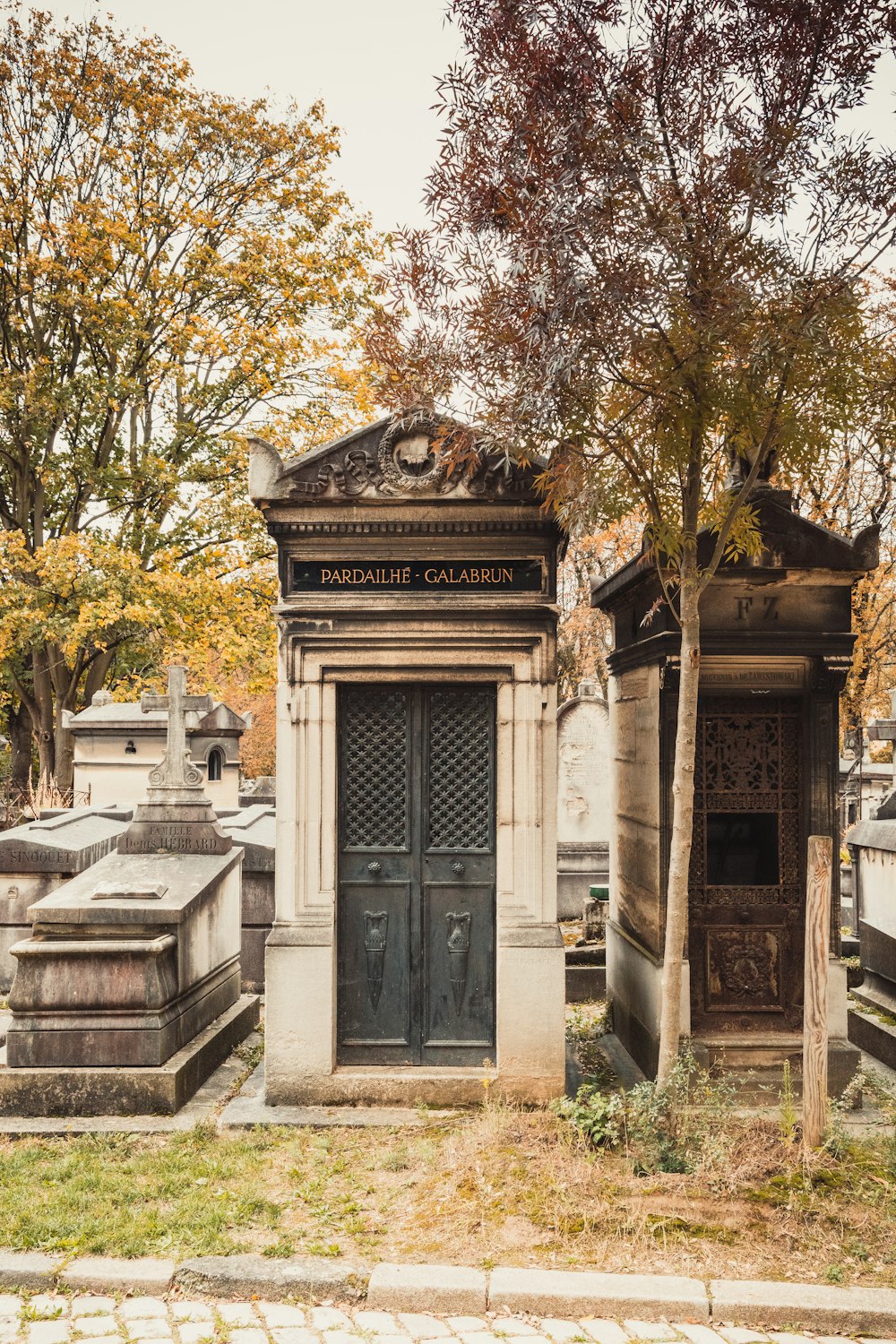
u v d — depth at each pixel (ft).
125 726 60.75
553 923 20.15
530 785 20.31
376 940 20.54
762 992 21.71
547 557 20.51
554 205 15.31
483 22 16.38
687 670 16.79
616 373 16.46
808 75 16.22
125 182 61.46
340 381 63.67
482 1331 12.44
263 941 29.53
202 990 23.03
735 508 16.81
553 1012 19.98
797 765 22.02
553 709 20.43
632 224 15.83
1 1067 19.72
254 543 64.75
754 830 22.44
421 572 20.59
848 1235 14.19
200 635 63.05
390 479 20.25
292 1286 13.19
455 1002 20.54
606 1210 14.76
